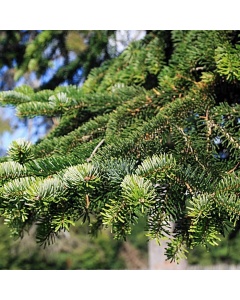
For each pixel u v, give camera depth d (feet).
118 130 3.34
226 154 3.59
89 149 3.05
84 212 2.68
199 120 3.21
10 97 3.94
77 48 6.24
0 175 2.61
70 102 3.77
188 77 3.71
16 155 2.89
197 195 2.53
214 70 3.58
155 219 2.61
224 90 3.72
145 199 2.33
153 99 3.59
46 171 2.66
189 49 3.92
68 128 3.94
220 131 3.13
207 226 2.51
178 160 2.94
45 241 3.07
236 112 3.20
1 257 16.44
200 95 3.42
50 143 3.36
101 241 18.98
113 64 4.68
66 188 2.47
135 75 4.27
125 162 2.63
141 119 3.41
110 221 2.42
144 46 4.62
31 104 3.73
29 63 6.41
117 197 2.53
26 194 2.41
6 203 2.49
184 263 8.19
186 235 2.77
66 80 6.22
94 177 2.48
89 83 4.59
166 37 4.48
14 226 3.37
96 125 3.45
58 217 2.56
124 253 19.57
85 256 18.16
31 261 16.79
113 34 6.19
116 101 3.82
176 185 2.64
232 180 2.60
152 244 8.24
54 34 6.28
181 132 3.12
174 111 3.23
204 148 3.01
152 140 3.07
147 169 2.57
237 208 2.47
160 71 4.25
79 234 17.28
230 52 3.41
